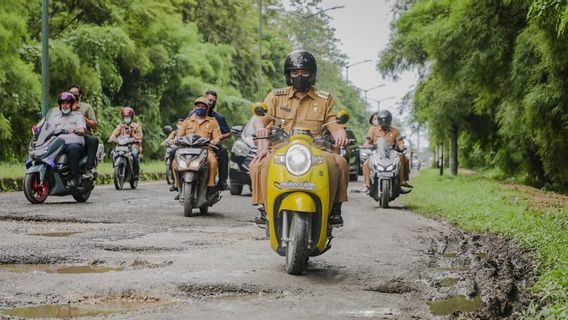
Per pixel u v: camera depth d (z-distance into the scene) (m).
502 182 26.81
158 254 7.99
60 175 13.65
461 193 18.36
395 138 16.47
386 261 7.87
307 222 6.73
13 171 18.64
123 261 7.38
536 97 17.83
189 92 38.72
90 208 13.01
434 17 27.44
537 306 5.47
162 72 36.72
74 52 28.95
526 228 10.31
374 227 11.37
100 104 30.31
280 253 7.11
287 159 6.81
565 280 5.96
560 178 21.80
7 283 6.14
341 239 9.74
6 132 23.19
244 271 6.98
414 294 6.14
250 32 55.28
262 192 7.11
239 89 54.88
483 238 10.11
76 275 6.57
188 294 5.92
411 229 11.15
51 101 27.39
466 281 6.56
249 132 18.86
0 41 22.41
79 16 32.25
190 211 12.25
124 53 31.84
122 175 18.66
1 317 5.03
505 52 20.39
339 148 7.43
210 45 45.28
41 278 6.38
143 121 36.00
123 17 33.44
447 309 5.60
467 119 28.75
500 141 29.67
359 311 5.43
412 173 44.62
